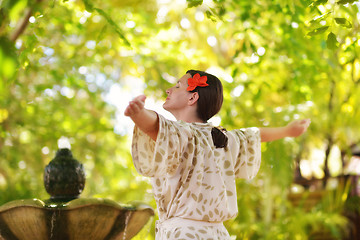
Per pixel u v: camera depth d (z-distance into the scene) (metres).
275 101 6.98
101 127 8.09
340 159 7.70
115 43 5.81
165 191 1.99
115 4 6.69
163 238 1.97
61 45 6.69
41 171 7.70
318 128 6.50
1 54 1.88
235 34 5.10
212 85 2.21
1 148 7.14
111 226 2.41
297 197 7.33
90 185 8.36
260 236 6.34
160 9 6.88
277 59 5.36
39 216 2.28
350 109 6.52
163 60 6.14
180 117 2.19
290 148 5.99
